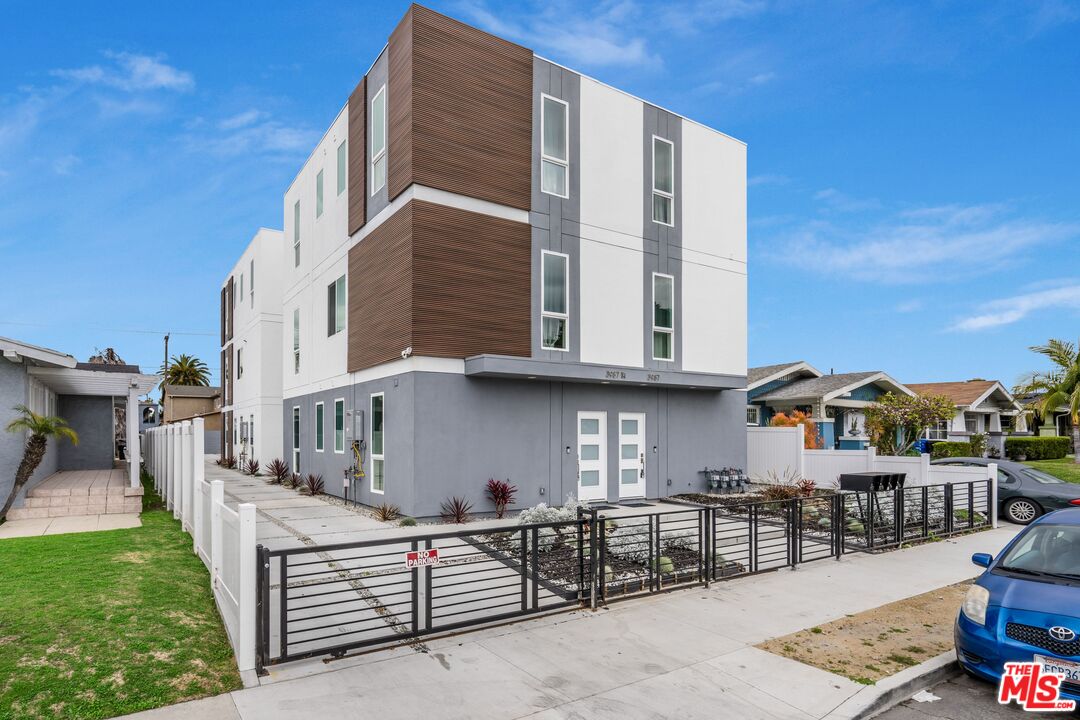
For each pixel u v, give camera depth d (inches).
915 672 215.2
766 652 231.0
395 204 523.8
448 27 517.3
